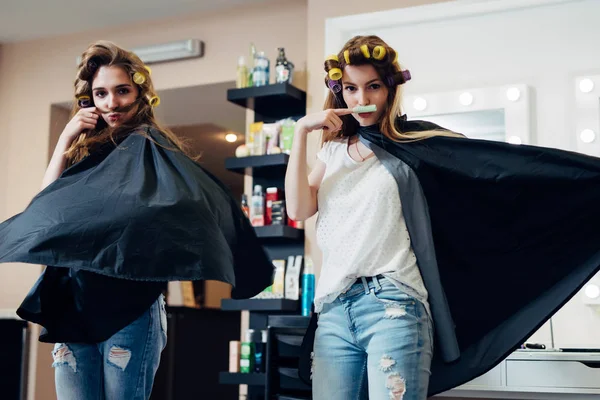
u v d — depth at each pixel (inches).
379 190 74.7
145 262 65.8
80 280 73.0
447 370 81.5
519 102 141.7
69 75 202.1
